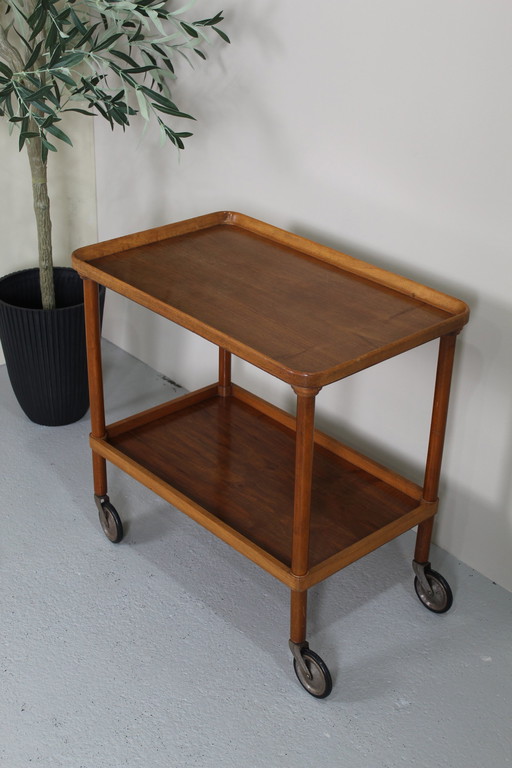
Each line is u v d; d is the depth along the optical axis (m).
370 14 2.16
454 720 2.05
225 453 2.46
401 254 2.33
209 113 2.70
